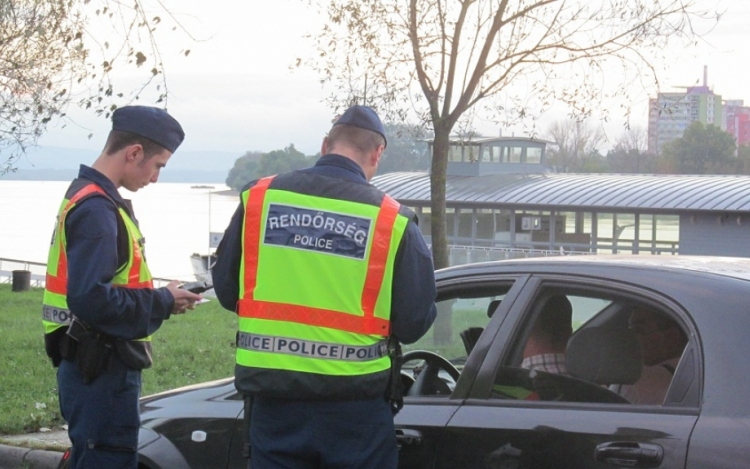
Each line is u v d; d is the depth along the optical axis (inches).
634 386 128.0
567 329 139.6
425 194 1435.8
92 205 139.9
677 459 114.3
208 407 169.3
